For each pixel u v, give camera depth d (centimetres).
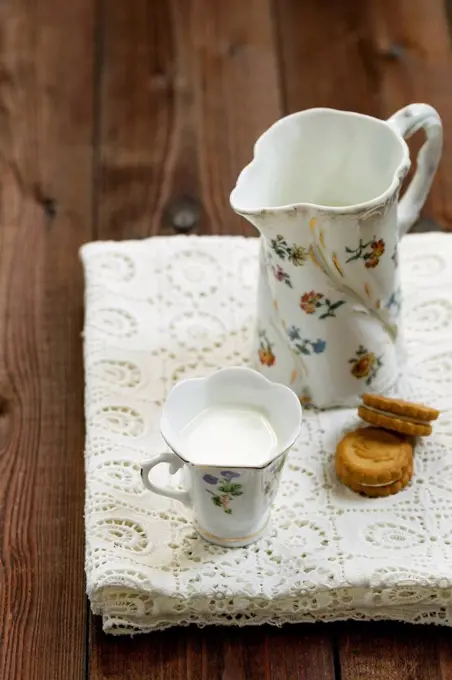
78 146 125
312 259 81
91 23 139
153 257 103
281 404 79
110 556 79
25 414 97
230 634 80
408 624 80
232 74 133
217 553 80
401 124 84
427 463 85
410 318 98
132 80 132
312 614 79
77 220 116
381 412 85
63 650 80
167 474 85
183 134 126
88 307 99
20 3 142
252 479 74
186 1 141
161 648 80
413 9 139
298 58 134
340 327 85
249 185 83
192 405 80
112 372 93
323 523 81
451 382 92
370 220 79
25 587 84
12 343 103
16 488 91
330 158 87
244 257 103
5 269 110
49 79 133
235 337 97
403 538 80
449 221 114
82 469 92
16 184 121
